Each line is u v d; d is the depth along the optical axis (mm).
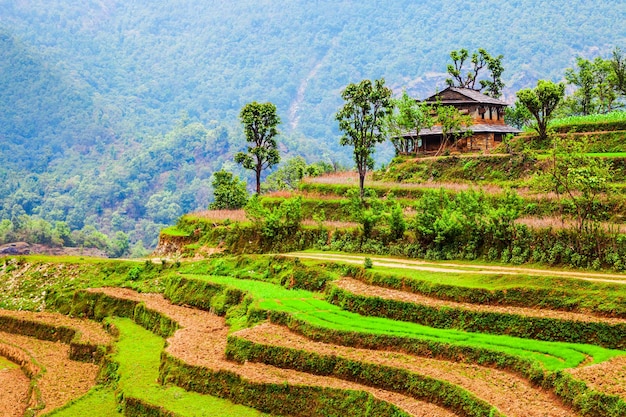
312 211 92438
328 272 68812
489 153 102875
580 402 40906
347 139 91875
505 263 65000
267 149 117938
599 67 138375
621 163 82062
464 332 52938
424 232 71812
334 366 50906
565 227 65062
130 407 53094
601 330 48719
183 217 102625
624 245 60000
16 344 73938
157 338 68438
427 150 117312
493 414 41156
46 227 197125
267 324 59750
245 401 50500
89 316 79062
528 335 50906
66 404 56281
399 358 50281
